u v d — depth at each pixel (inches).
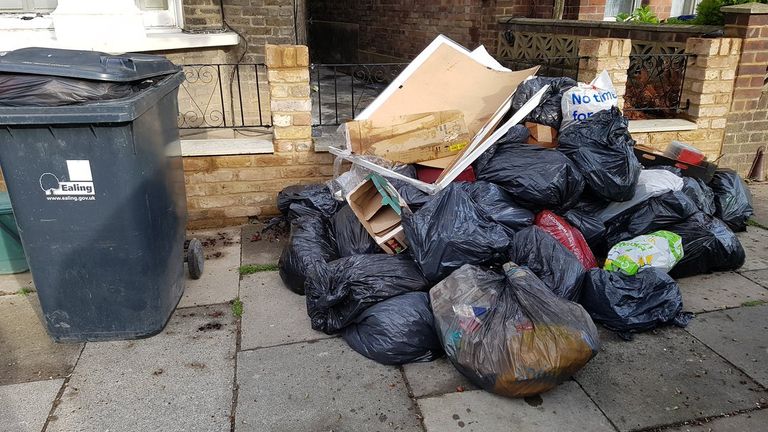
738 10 199.6
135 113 106.9
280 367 115.6
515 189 137.0
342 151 153.1
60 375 113.0
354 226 146.8
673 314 126.0
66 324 121.0
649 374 112.7
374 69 345.4
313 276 128.0
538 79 162.1
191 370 114.8
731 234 151.6
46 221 112.1
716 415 102.3
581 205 150.9
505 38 285.6
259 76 230.1
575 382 110.3
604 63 190.9
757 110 212.2
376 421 101.3
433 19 331.0
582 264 132.0
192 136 209.0
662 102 218.4
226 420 101.7
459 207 124.8
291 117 176.9
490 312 106.8
